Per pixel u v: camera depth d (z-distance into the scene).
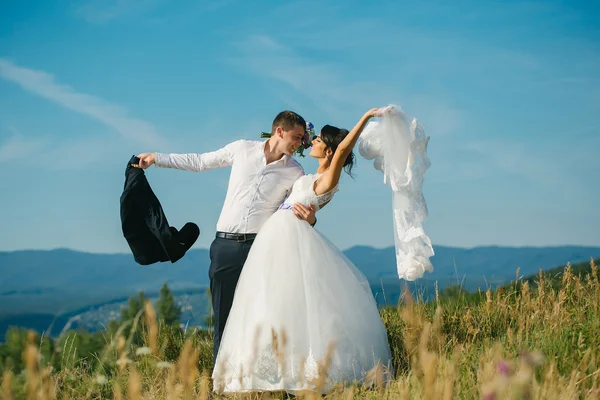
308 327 4.83
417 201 5.30
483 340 5.21
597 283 6.52
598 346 4.52
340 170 5.24
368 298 5.18
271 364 4.71
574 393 3.38
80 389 4.24
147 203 5.81
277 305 4.89
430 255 5.32
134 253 5.98
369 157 5.59
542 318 5.87
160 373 3.91
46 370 2.48
